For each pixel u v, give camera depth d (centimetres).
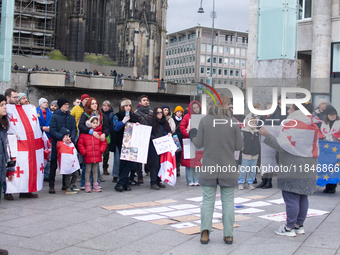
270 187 888
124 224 562
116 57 6066
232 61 11844
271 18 1030
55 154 810
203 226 473
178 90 4872
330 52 1327
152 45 5862
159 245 466
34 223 567
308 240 484
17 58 4862
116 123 870
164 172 868
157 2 5925
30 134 755
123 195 805
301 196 514
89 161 820
